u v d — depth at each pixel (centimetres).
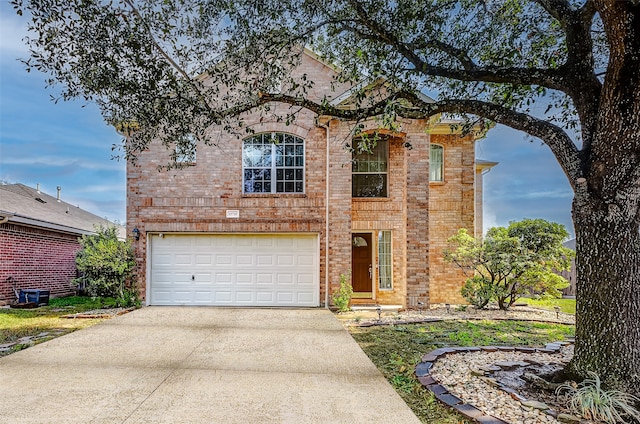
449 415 393
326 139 1197
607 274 424
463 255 1136
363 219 1254
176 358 604
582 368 436
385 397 445
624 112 414
